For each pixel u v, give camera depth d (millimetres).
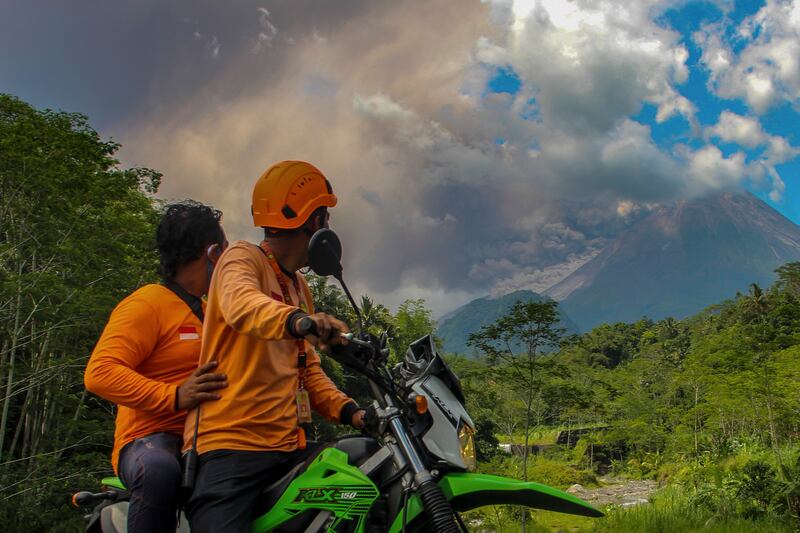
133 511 2303
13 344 14352
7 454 15398
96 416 16734
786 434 27797
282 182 2350
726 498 15766
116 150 16266
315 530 2125
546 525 15531
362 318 2172
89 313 14578
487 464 17562
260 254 2336
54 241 15078
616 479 42406
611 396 46844
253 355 2246
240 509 2172
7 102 15297
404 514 2043
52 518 13461
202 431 2244
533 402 16000
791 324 25203
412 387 2168
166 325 2756
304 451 2342
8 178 14484
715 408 31578
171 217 2873
